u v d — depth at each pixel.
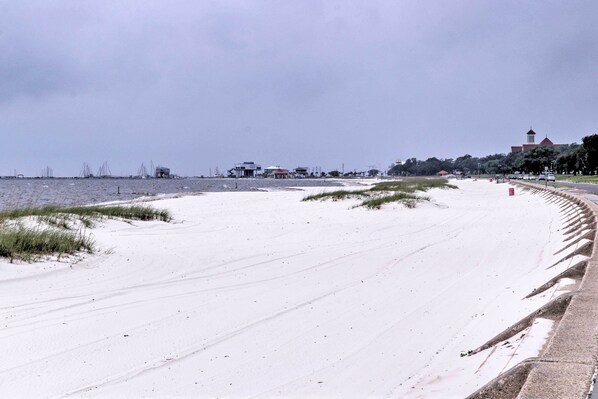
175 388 6.73
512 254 16.53
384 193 48.62
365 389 6.43
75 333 8.92
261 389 6.64
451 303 10.50
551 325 6.17
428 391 5.93
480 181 121.62
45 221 19.75
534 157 148.00
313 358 7.69
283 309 10.44
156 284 12.77
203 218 29.12
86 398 6.48
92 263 14.55
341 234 22.59
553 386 3.86
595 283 7.38
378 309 10.30
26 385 6.86
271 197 53.09
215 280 13.28
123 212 25.25
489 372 5.68
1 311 10.14
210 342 8.49
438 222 27.61
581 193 40.00
